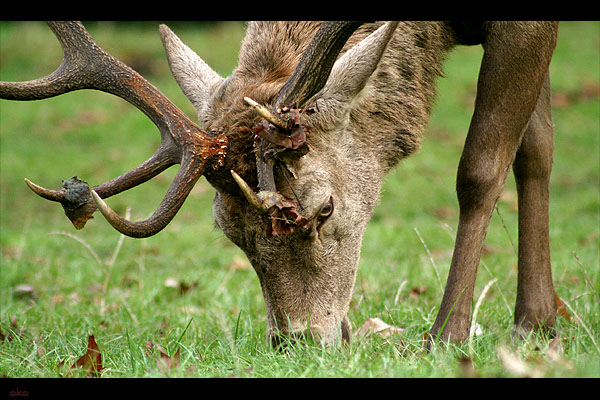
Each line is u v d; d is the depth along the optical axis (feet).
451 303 30.60
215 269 51.01
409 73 31.68
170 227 65.31
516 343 29.73
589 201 69.41
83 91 112.98
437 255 51.85
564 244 53.88
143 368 25.96
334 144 28.78
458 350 27.30
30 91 26.76
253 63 30.09
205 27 144.56
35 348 29.30
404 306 37.17
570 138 94.22
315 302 28.66
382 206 72.79
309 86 26.30
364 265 47.60
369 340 28.55
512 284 42.45
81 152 91.45
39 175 82.58
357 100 28.50
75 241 59.93
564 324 34.01
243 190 24.40
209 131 26.68
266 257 27.94
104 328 35.76
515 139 31.60
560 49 129.90
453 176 81.66
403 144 31.55
